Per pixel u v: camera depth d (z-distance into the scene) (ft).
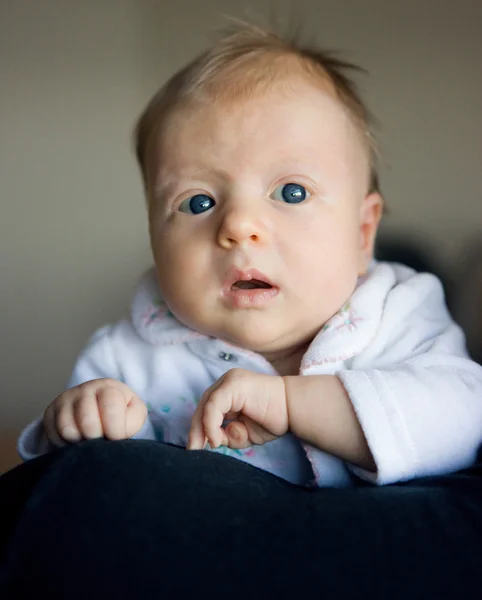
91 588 1.50
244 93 2.92
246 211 2.76
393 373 2.54
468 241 4.99
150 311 3.33
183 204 2.93
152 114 3.25
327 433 2.45
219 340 3.01
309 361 2.83
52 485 1.77
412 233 5.15
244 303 2.77
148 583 1.50
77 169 6.06
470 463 2.46
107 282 6.16
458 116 5.02
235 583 1.50
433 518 1.73
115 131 5.99
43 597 1.50
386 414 2.40
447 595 1.50
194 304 2.87
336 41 5.25
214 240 2.81
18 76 5.97
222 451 2.87
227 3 5.66
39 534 1.63
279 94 2.93
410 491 1.94
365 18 5.16
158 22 5.85
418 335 2.92
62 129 6.02
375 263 3.58
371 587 1.50
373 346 2.89
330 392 2.48
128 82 5.94
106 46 5.91
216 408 2.40
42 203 6.11
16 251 6.15
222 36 4.46
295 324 2.86
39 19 5.89
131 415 2.34
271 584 1.50
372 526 1.68
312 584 1.50
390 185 5.21
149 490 1.74
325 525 1.68
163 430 3.11
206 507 1.71
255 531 1.64
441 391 2.49
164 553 1.56
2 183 6.10
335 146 2.97
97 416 2.29
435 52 5.03
